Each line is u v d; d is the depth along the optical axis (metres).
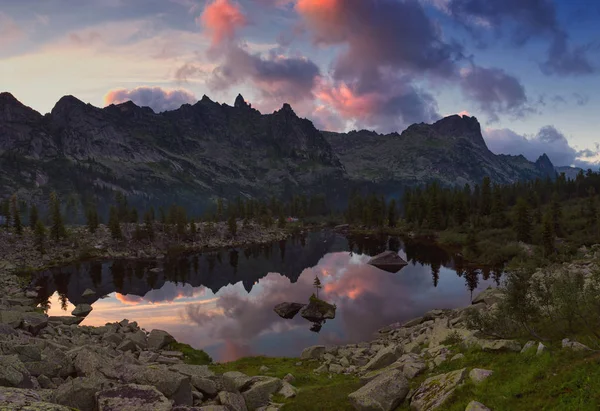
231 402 23.34
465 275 96.50
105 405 17.11
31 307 65.75
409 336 48.84
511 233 132.00
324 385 30.05
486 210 185.38
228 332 59.81
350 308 71.81
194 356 43.75
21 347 24.44
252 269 118.44
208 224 193.88
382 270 109.06
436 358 28.30
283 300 80.75
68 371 24.31
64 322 55.25
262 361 43.00
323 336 56.94
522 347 25.70
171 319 67.62
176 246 158.75
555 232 124.88
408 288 86.12
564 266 57.31
